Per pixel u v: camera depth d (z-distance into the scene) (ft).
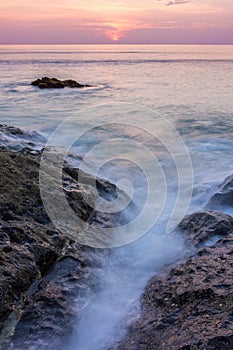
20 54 376.68
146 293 16.12
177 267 17.03
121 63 230.89
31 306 14.74
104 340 13.80
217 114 63.72
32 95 92.22
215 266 16.01
